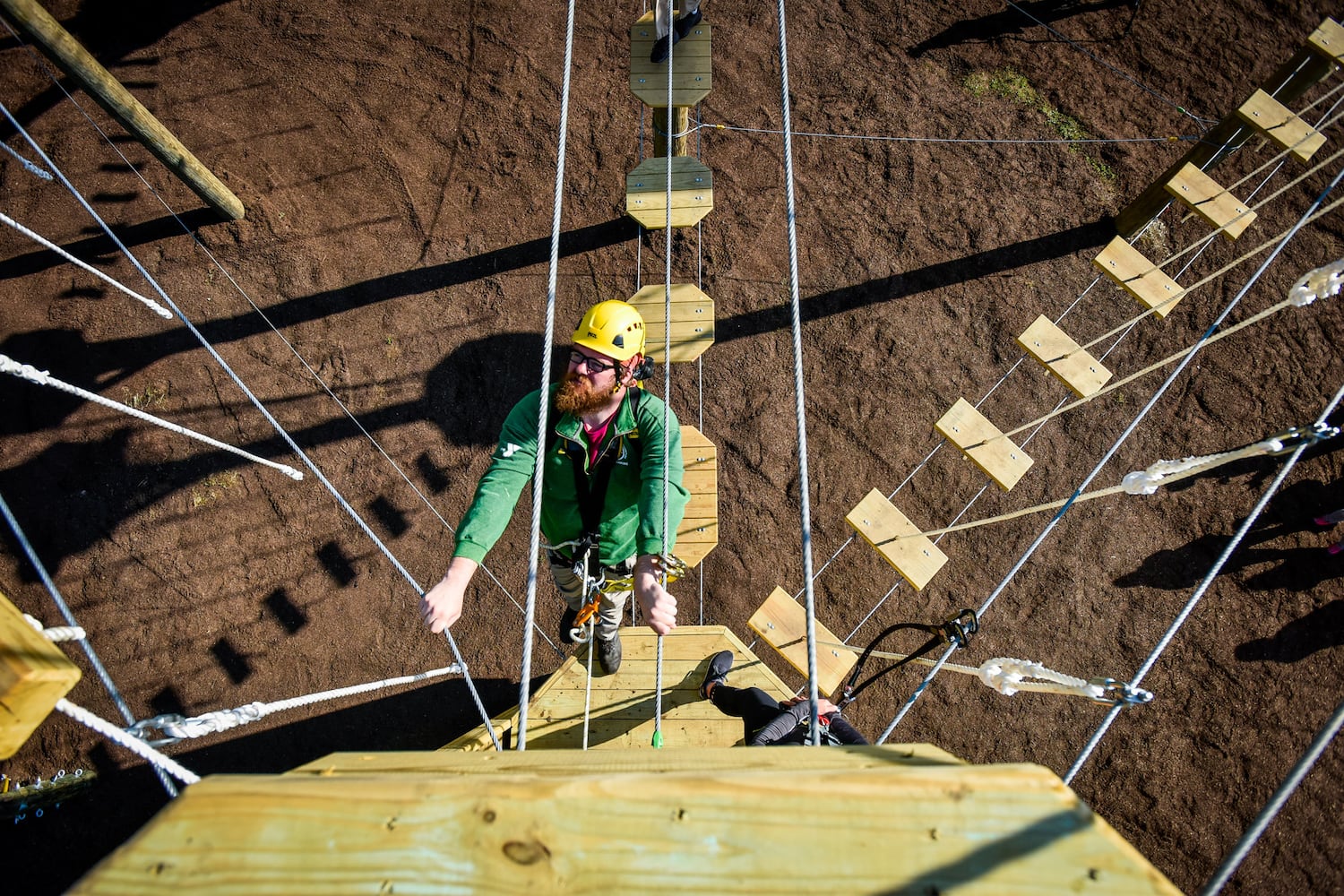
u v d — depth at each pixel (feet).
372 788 3.31
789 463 19.15
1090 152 21.49
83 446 18.37
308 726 17.10
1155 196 19.10
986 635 17.85
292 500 18.42
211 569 17.87
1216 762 16.97
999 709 17.49
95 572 17.69
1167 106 21.94
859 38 22.58
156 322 19.43
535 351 19.85
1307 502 18.47
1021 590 18.15
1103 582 18.16
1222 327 19.99
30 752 16.51
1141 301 16.34
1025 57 22.36
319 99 21.59
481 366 19.69
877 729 17.39
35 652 3.80
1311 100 22.12
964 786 3.27
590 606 11.57
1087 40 22.53
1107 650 17.76
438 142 21.42
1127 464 18.95
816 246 20.74
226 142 21.08
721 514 18.84
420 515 18.58
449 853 3.18
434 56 22.09
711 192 16.57
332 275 20.18
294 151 21.11
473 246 20.61
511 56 22.16
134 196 20.33
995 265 20.54
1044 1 22.97
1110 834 3.13
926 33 22.62
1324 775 16.81
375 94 21.70
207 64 21.74
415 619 17.90
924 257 20.63
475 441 19.16
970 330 20.04
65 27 21.71
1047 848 3.10
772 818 3.24
